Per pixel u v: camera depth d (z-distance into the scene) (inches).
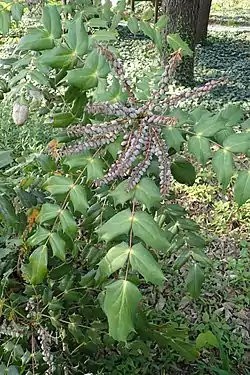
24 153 50.1
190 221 28.7
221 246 64.4
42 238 24.2
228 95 110.6
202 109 23.5
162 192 20.4
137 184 20.6
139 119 20.5
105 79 22.3
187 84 116.6
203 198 73.4
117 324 18.7
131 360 45.0
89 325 36.1
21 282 35.3
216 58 142.0
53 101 31.9
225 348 48.8
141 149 20.3
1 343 34.7
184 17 110.3
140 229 19.9
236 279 57.8
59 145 31.2
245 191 19.7
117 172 20.1
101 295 31.2
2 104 77.5
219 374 43.5
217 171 20.0
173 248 28.4
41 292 33.7
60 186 23.6
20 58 29.9
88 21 28.9
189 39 113.0
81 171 24.8
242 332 51.8
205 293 56.1
